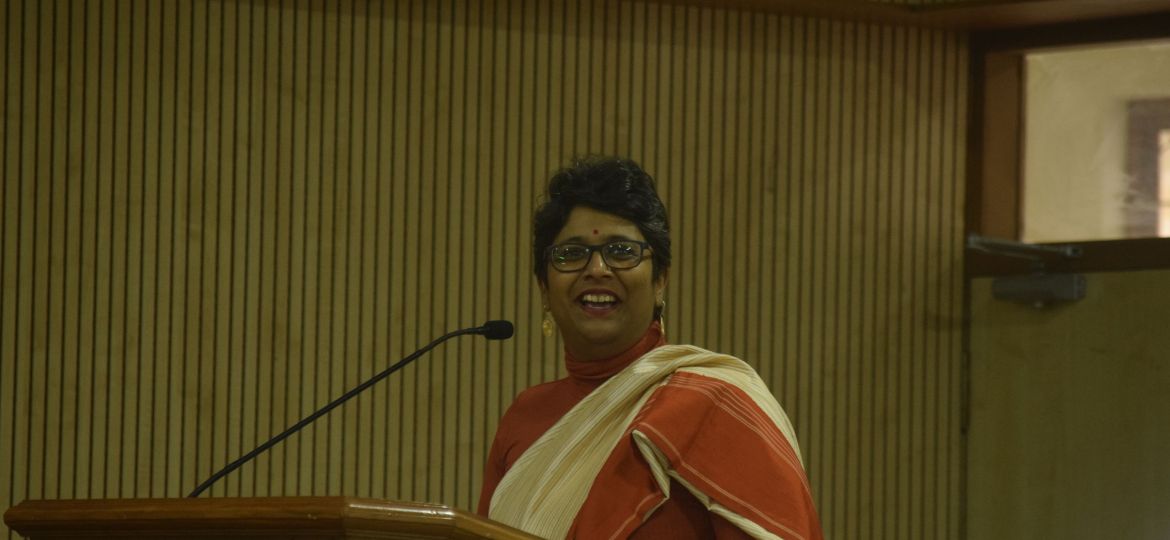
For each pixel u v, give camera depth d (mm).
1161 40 9961
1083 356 10188
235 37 9180
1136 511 9883
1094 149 10234
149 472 8930
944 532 10578
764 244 10211
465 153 9625
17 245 8758
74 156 8859
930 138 10586
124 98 8953
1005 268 10555
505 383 9641
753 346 10156
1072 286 10094
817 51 10359
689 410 3926
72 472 8789
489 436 9594
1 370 8688
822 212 10344
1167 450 9773
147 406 8938
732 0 9930
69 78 8875
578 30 9891
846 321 10383
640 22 10016
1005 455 10523
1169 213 9938
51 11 8852
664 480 3850
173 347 9000
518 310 9688
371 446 9375
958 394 10641
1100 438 10094
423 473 9461
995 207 10547
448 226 9578
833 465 10305
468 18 9680
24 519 3262
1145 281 9914
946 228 10633
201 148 9078
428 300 9516
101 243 8898
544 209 4305
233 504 2938
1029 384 10438
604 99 9906
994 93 10586
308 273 9281
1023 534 10398
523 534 3137
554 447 4121
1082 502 10156
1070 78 10352
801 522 3803
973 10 10055
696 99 10109
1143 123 10055
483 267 9633
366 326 9383
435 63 9594
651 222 4262
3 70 8750
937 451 10586
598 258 4156
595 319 4188
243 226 9156
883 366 10461
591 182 4246
